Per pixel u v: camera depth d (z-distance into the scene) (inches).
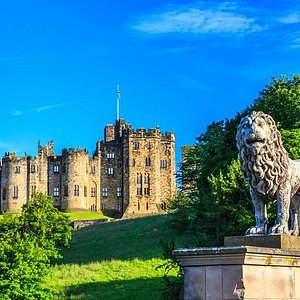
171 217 4119.1
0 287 2293.3
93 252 3786.9
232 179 1716.3
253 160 569.6
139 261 3161.9
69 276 2908.5
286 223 572.7
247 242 557.3
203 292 514.6
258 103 2394.2
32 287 2331.4
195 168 3179.1
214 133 2965.1
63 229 3503.9
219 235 1595.7
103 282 2790.4
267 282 511.5
